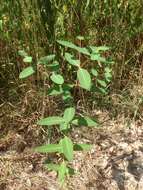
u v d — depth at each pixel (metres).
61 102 0.88
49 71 0.84
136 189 0.78
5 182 0.78
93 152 0.83
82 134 0.87
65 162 0.74
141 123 0.89
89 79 0.73
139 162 0.82
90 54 0.79
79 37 0.83
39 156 0.83
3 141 0.85
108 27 0.90
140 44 0.93
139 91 0.91
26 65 0.87
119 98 0.91
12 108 0.89
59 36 0.88
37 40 0.85
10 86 0.90
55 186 0.77
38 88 0.87
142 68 0.92
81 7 0.87
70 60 0.76
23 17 0.84
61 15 0.86
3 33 0.87
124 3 0.89
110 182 0.78
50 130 0.83
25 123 0.87
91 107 0.91
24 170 0.80
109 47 0.83
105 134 0.87
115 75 0.92
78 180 0.78
